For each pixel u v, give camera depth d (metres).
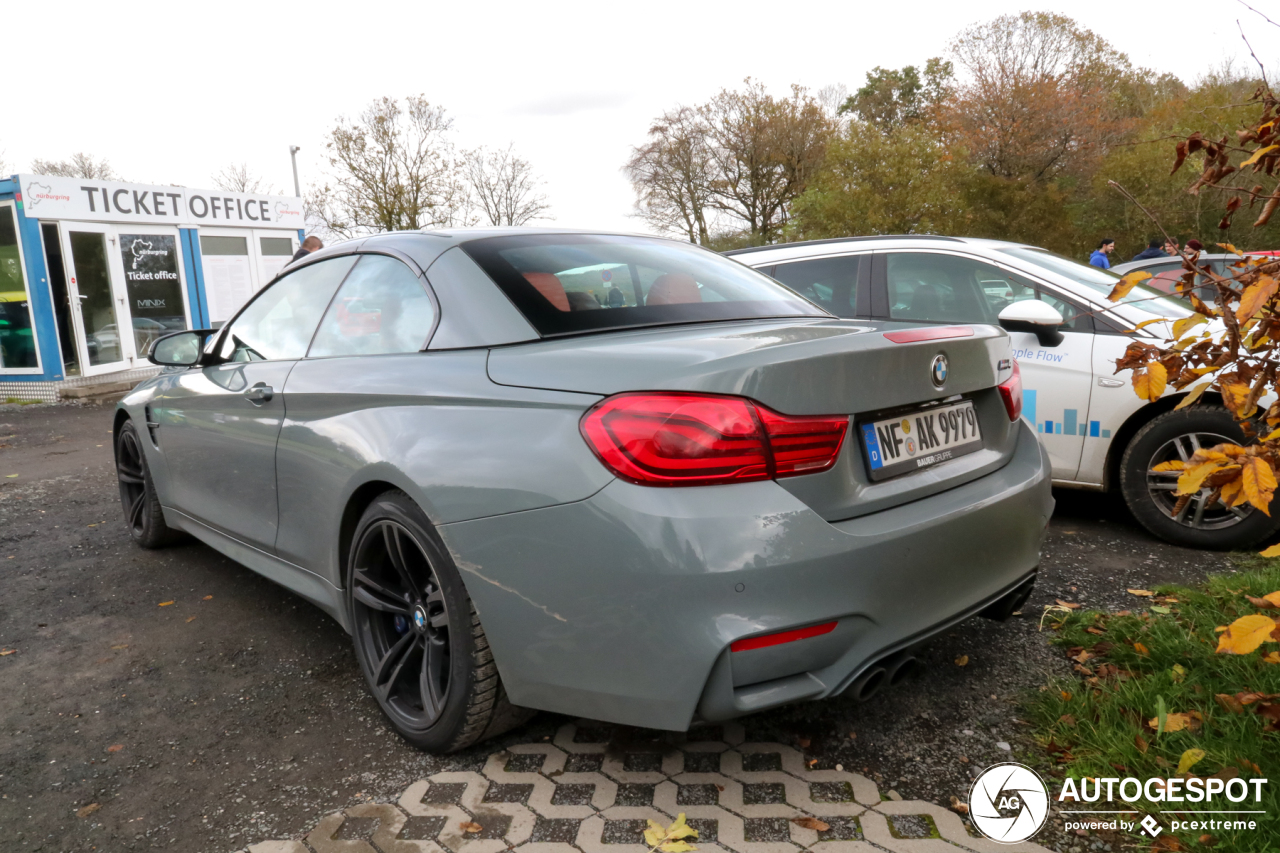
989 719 2.33
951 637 2.84
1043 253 4.57
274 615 3.40
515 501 1.89
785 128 44.81
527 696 1.97
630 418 1.77
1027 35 37.81
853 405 1.88
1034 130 34.34
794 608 1.72
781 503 1.74
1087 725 2.18
